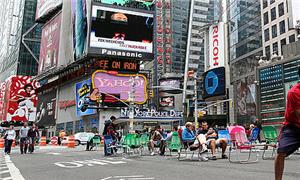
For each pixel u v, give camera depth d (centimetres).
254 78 5156
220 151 1916
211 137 1316
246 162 1136
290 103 429
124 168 1003
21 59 10538
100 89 5172
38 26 10950
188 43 10069
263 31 5469
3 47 13925
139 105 5291
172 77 8238
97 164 1163
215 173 827
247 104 5266
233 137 1210
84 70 5622
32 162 1304
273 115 3344
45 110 7644
